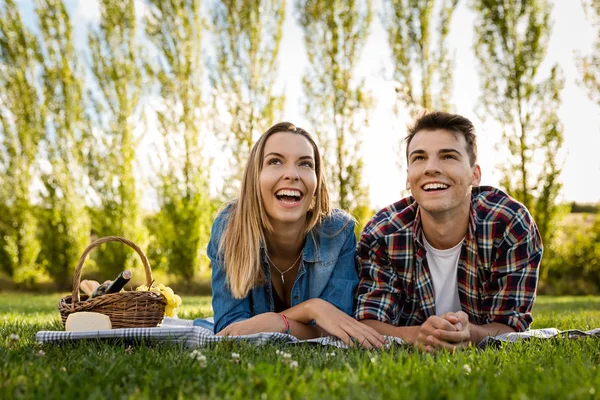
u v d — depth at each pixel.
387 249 2.99
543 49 12.50
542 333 2.75
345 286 3.02
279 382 1.54
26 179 14.69
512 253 2.86
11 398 1.47
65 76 14.09
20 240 14.68
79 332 2.54
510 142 12.63
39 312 6.14
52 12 14.05
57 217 14.21
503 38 12.67
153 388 1.59
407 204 3.16
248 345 2.38
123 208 13.75
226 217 3.14
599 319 4.64
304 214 2.95
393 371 1.73
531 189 12.61
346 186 12.71
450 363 1.92
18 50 14.37
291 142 2.89
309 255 3.02
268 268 3.05
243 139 13.05
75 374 1.75
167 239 13.50
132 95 13.84
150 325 2.85
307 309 2.77
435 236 2.89
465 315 2.54
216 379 1.68
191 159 13.55
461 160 2.71
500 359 2.03
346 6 12.86
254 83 13.19
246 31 13.12
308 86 12.98
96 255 13.81
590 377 1.66
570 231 13.61
